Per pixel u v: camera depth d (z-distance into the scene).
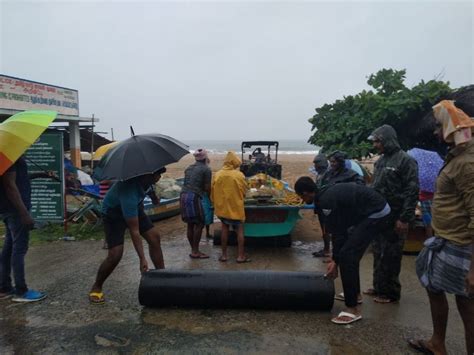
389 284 4.61
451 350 3.61
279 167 12.11
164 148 4.73
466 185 2.87
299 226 9.06
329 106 9.28
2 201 4.60
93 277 5.66
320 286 4.32
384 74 8.74
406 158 4.33
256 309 4.46
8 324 4.20
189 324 4.16
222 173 6.28
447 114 3.04
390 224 4.43
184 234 8.45
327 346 3.70
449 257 3.10
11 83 12.10
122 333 3.98
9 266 4.89
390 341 3.78
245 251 7.08
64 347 3.72
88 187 8.91
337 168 5.54
